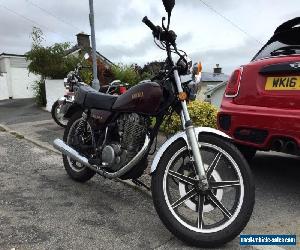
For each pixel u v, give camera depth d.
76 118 4.68
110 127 3.97
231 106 4.37
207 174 3.19
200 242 3.03
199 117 7.55
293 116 3.78
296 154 3.83
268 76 4.07
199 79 3.43
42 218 3.57
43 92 14.27
